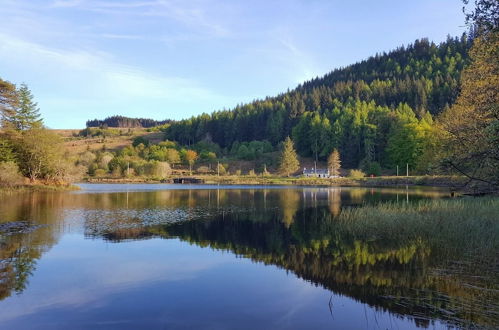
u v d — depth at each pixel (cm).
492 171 1288
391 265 1245
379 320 811
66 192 4728
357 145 10938
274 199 3931
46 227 1950
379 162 10350
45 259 1317
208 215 2566
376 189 5559
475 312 821
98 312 859
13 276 1119
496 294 927
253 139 15412
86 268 1215
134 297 957
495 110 1112
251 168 11681
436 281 1054
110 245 1566
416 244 1535
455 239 1534
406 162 8681
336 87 16912
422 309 860
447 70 15275
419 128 8212
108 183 8369
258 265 1280
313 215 2562
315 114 12888
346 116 11619
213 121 16675
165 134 18162
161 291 1005
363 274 1156
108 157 10581
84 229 1922
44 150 5103
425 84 13738
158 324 797
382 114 11144
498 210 1892
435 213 2039
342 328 778
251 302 929
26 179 4991
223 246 1584
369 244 1584
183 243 1633
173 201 3656
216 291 1010
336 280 1104
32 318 825
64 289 1012
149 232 1888
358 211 2467
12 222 2094
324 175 9888
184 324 798
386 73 18138
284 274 1170
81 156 10850
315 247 1562
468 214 1891
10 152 4738
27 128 5178
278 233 1888
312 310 878
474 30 1142
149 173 9712
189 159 12012
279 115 14575
